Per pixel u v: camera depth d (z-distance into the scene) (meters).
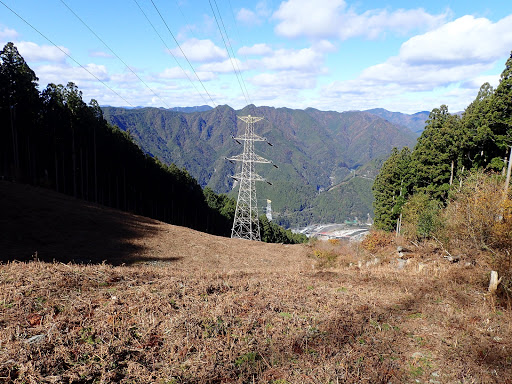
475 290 9.82
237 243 34.06
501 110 25.09
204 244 28.28
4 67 34.50
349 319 6.96
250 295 8.05
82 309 5.84
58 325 5.12
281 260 28.41
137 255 19.11
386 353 5.70
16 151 35.41
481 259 14.14
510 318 7.43
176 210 63.75
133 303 6.36
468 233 16.23
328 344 5.79
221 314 6.37
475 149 30.77
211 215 74.50
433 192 34.16
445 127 32.62
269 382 4.59
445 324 7.04
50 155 41.44
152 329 5.45
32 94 36.50
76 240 19.27
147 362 4.62
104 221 26.53
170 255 21.34
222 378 4.50
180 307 6.54
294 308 7.47
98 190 47.72
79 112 43.16
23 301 5.77
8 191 27.44
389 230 43.62
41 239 17.67
